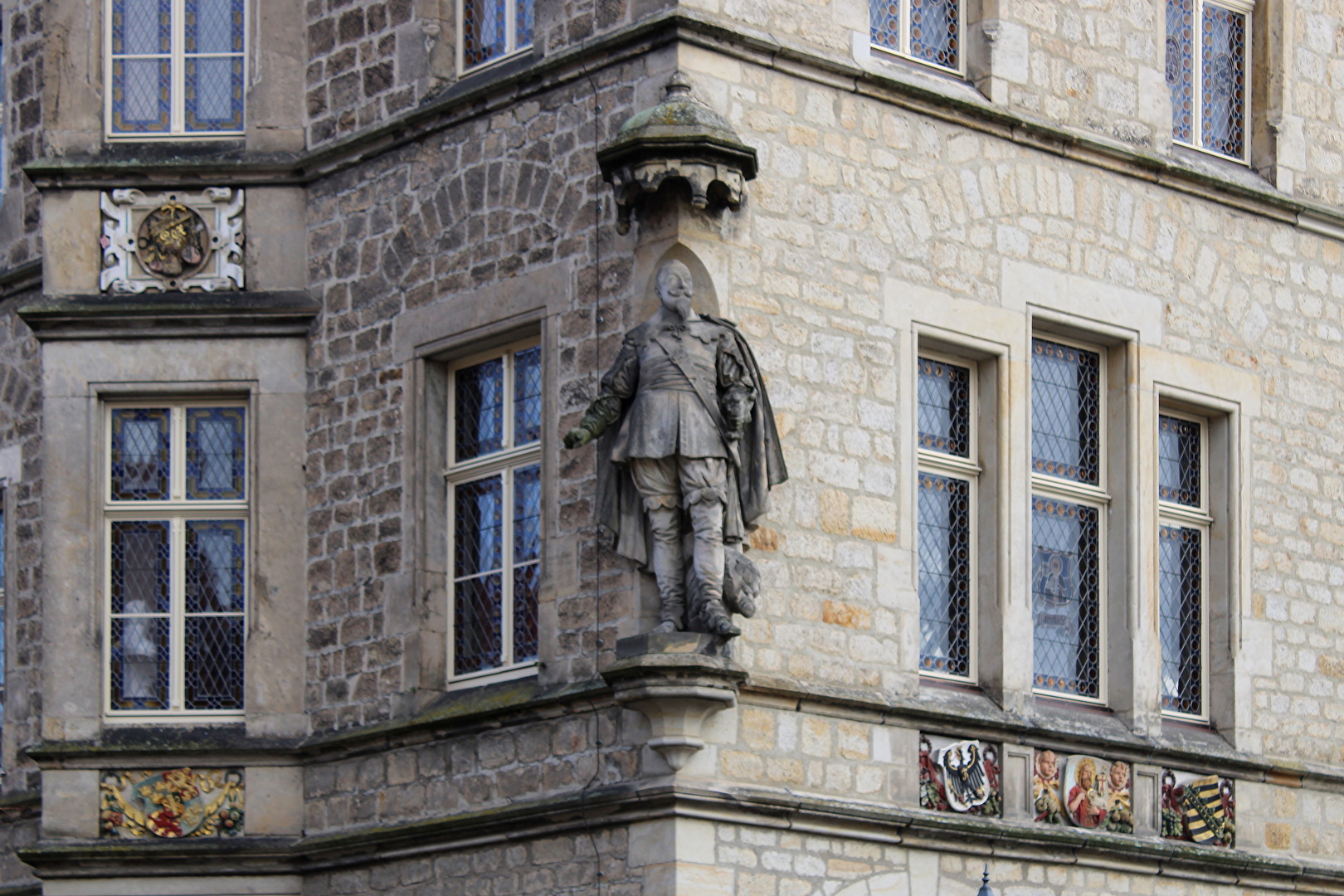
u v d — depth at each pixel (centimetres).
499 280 2884
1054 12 3084
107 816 3019
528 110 2883
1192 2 3306
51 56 3180
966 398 2981
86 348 3116
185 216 3133
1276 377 3262
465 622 2931
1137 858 2972
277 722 3030
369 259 3039
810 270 2795
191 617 3102
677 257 2703
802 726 2702
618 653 2625
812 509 2755
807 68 2825
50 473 3105
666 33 2738
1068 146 3055
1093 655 3064
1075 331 3064
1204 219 3209
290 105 3142
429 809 2864
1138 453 3081
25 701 3309
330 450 3053
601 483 2677
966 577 2950
